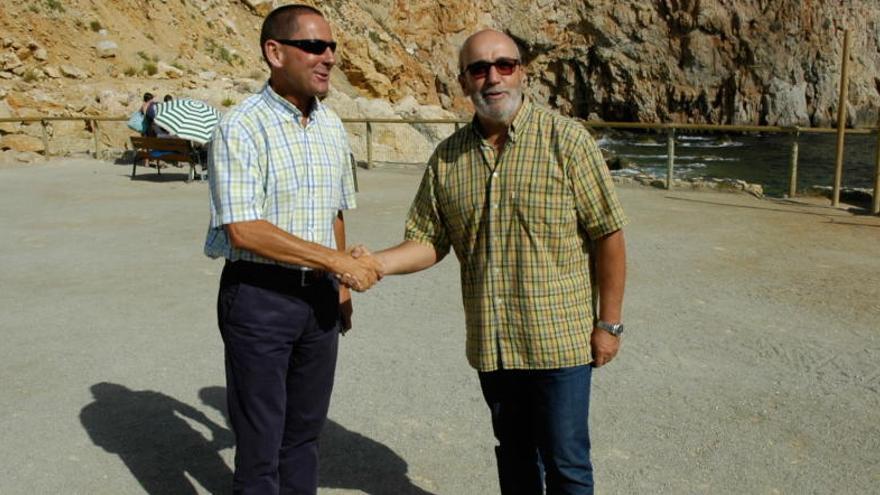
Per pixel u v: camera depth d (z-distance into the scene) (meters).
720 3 42.44
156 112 13.85
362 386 4.91
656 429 4.29
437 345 5.60
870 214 10.26
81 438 4.28
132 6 25.62
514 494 3.22
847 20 43.22
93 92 20.91
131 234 9.37
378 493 3.73
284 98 3.09
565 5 43.34
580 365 2.92
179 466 4.00
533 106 2.88
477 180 2.91
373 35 36.56
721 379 4.94
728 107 42.97
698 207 10.82
